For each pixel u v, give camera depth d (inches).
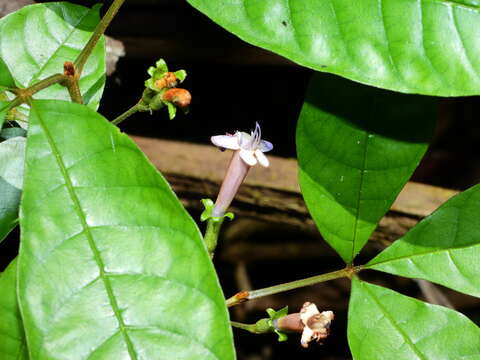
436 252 10.5
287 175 14.4
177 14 13.6
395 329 10.3
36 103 9.4
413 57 9.7
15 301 9.5
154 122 15.6
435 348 10.2
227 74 15.1
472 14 9.7
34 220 9.0
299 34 9.7
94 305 9.0
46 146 9.2
